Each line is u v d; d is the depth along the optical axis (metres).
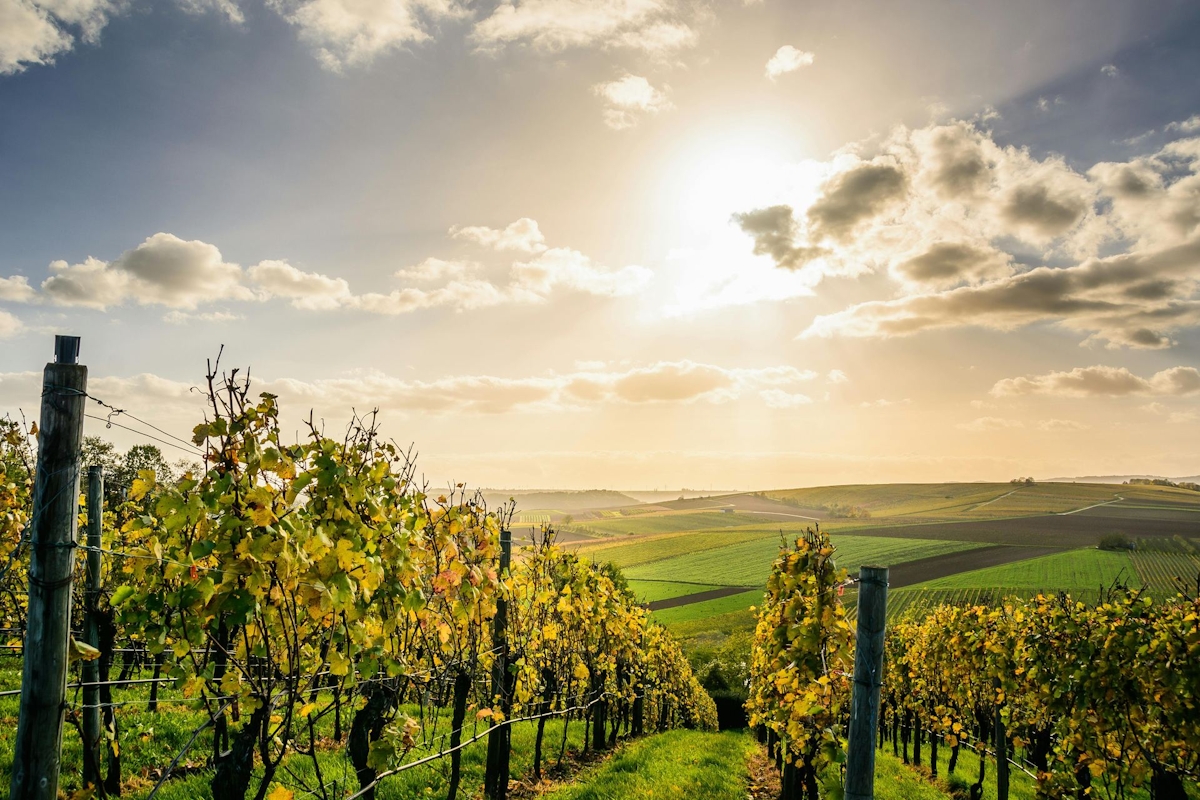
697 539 130.12
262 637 4.91
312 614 4.75
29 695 3.21
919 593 72.94
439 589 7.35
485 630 9.21
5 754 7.44
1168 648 8.49
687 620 69.75
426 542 7.17
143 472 4.90
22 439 7.63
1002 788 12.59
